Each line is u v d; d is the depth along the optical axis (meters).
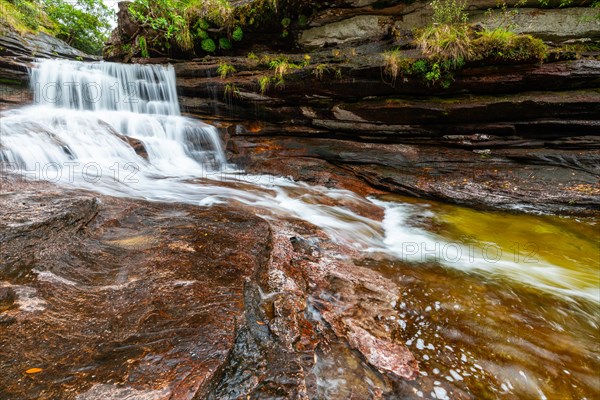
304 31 9.05
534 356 2.47
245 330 2.21
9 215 3.24
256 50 9.96
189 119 9.31
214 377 1.75
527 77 6.25
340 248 4.29
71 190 4.75
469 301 3.21
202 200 5.51
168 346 1.88
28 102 8.58
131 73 9.77
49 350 1.77
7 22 10.66
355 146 8.09
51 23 15.55
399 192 6.90
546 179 6.17
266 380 1.86
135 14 9.80
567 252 4.45
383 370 2.22
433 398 2.05
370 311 2.92
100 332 1.95
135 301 2.29
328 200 6.28
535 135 6.74
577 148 6.42
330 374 2.13
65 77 9.09
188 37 9.89
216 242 3.44
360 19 8.34
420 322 2.86
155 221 3.97
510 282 3.63
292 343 2.25
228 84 8.66
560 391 2.16
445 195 6.42
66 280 2.44
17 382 1.54
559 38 7.03
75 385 1.54
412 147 7.71
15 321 1.93
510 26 7.04
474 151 7.14
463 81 6.66
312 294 3.04
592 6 6.69
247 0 11.03
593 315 3.06
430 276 3.73
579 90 6.17
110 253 2.97
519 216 5.79
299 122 8.77
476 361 2.40
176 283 2.55
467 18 7.57
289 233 4.31
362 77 7.25
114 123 8.14
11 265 2.50
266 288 2.87
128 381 1.59
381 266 3.95
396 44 7.61
